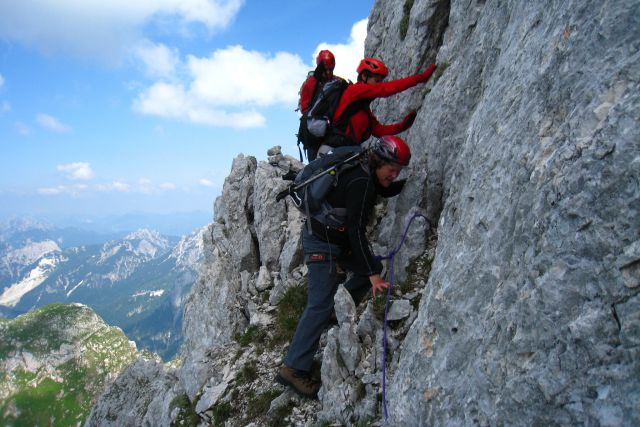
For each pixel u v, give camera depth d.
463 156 5.59
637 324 2.48
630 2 3.00
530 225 3.45
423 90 9.34
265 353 9.27
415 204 7.75
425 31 9.55
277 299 10.79
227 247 13.78
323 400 6.62
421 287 6.91
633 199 2.63
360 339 6.77
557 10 3.99
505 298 3.60
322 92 7.10
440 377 4.17
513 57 4.84
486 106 5.16
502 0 6.65
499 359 3.45
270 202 12.70
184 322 14.01
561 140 3.33
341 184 5.85
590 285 2.80
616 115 2.85
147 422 12.55
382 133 7.94
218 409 8.37
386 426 4.90
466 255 4.39
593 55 3.23
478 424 3.48
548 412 2.89
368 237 9.55
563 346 2.88
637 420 2.36
